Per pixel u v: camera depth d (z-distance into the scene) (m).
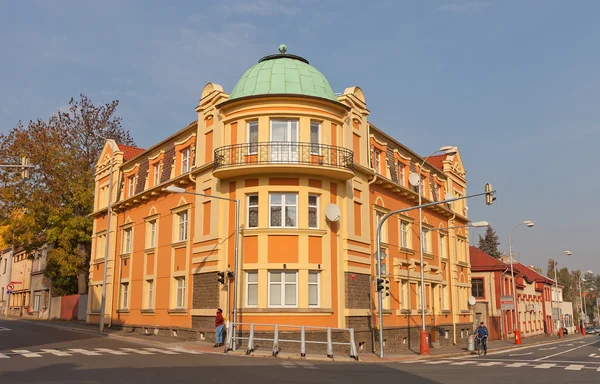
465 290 41.25
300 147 23.88
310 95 24.39
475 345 33.22
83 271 44.81
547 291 75.56
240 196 24.38
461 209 42.34
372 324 26.62
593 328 92.81
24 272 64.81
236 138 24.78
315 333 23.03
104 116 47.03
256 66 26.52
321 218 24.44
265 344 22.77
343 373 15.52
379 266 23.14
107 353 19.45
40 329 33.56
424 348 25.67
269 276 23.53
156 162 32.38
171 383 12.19
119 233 36.03
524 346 40.06
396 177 31.92
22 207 42.72
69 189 43.22
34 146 42.34
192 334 26.22
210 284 25.33
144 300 31.42
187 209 28.30
